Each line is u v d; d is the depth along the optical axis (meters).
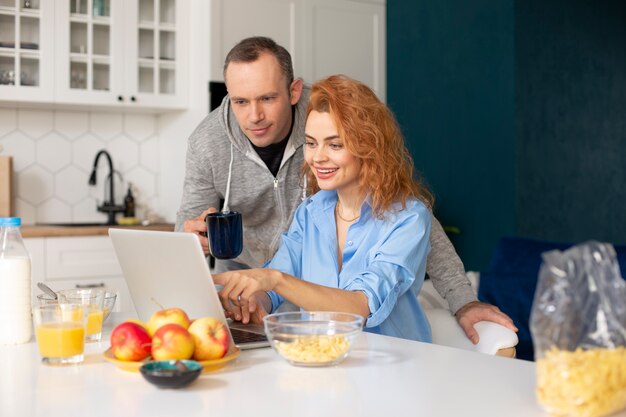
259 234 2.79
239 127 2.58
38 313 1.36
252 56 2.30
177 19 4.36
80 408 1.08
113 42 4.20
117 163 4.61
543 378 1.03
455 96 4.67
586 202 4.70
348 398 1.12
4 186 4.13
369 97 1.87
